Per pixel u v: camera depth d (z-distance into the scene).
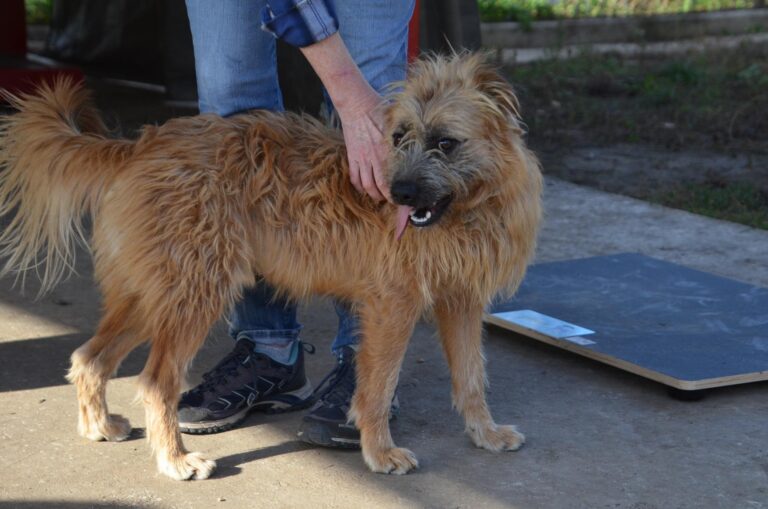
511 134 3.32
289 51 7.81
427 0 6.85
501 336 4.74
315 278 3.50
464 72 3.32
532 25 14.05
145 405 3.37
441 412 3.92
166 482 3.31
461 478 3.37
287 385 3.90
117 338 3.57
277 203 3.42
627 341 4.34
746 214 6.71
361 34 3.64
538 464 3.46
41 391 4.01
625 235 6.28
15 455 3.47
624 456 3.52
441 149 3.22
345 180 3.41
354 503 3.19
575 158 8.39
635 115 9.95
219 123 3.48
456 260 3.36
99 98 9.79
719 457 3.51
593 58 12.66
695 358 4.14
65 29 11.00
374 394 3.41
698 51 13.36
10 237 3.75
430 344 4.62
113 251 3.42
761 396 4.05
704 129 9.42
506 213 3.37
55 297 5.14
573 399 4.03
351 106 3.31
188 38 9.11
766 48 13.43
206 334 3.40
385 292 3.39
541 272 5.32
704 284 5.12
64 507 3.13
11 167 3.54
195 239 3.30
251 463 3.47
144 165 3.36
